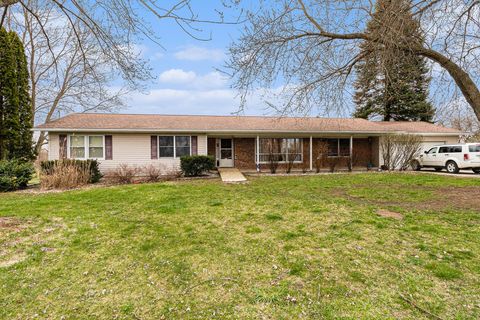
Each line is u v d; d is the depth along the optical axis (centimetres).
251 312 254
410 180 1167
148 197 777
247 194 833
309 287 295
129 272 337
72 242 429
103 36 461
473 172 1491
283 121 1728
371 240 421
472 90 573
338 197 783
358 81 723
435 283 298
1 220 539
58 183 1054
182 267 348
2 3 452
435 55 596
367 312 249
